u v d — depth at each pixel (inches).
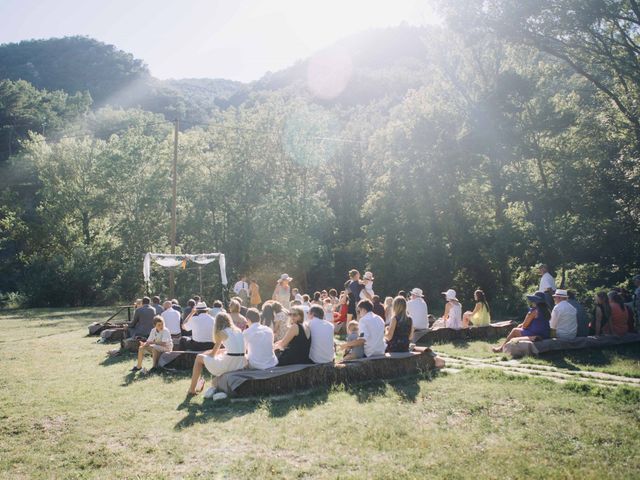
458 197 1237.1
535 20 950.4
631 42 922.7
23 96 3503.9
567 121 1070.4
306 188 1792.6
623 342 492.4
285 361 349.4
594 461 207.3
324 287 1669.5
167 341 439.8
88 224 2101.4
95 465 218.5
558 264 1028.5
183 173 1836.9
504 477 192.9
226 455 222.4
